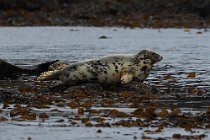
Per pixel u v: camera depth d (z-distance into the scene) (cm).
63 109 3994
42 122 3606
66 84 4759
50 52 8156
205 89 4928
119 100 4334
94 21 13550
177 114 3728
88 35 11156
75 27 12938
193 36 10800
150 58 4762
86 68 4738
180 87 5016
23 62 6881
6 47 8938
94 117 3750
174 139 3225
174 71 6103
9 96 4397
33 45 9300
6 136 3269
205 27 12756
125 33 11525
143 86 4725
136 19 13588
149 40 10069
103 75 4716
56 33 11512
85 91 4622
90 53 7969
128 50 8406
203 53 8019
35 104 4162
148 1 14388
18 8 14112
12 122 3597
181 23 13050
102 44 9419
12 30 12038
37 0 14338
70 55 7712
